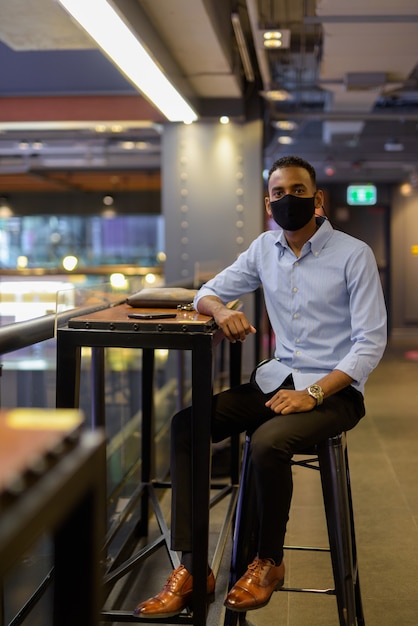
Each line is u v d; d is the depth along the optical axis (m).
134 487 3.75
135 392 4.31
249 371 7.02
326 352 2.25
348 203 14.64
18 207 16.80
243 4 6.02
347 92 7.15
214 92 6.79
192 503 2.09
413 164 12.39
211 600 2.29
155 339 2.02
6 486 0.67
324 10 4.74
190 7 4.21
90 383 3.01
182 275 7.45
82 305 2.46
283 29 4.96
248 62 5.86
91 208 16.70
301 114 8.23
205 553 2.07
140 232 17.72
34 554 2.26
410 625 2.45
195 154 7.36
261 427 2.04
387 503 3.83
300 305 2.27
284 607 2.61
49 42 5.63
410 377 8.46
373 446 5.08
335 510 2.08
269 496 2.00
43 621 2.28
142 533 3.25
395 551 3.16
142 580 2.79
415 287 14.58
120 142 10.10
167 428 5.09
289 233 2.29
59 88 7.06
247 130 7.32
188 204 7.41
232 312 2.19
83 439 0.86
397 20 4.84
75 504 0.85
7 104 7.12
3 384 2.37
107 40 4.01
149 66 4.72
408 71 6.55
